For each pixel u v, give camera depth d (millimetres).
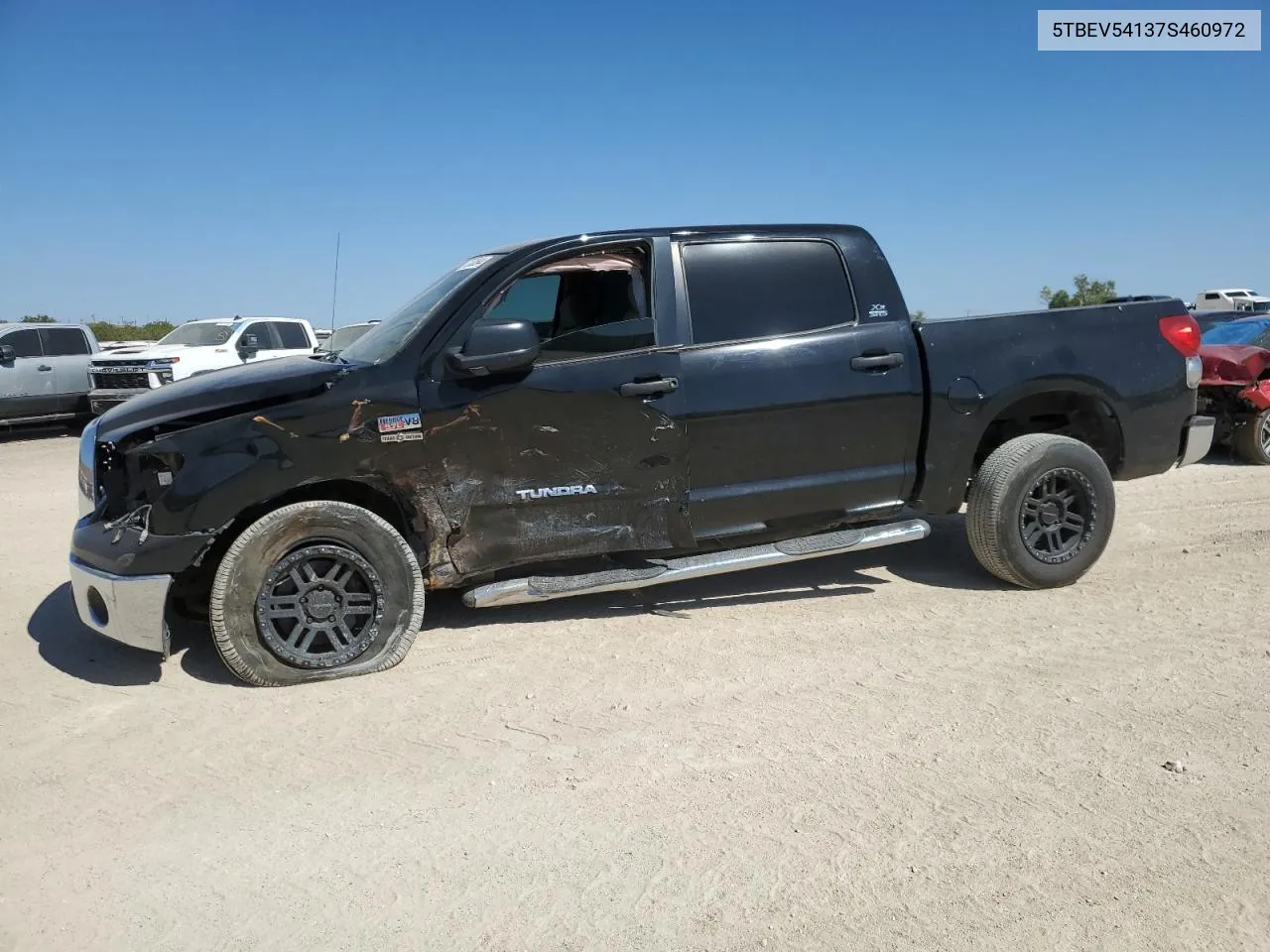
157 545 4160
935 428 5430
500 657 4684
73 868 2986
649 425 4867
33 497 9742
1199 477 9500
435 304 4785
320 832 3168
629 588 5082
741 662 4590
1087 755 3613
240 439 4242
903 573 6133
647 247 5012
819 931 2623
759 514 5180
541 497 4746
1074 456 5562
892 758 3605
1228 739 3730
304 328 18547
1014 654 4656
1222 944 2564
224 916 2740
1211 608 5297
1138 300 6098
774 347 5117
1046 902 2740
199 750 3770
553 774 3529
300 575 4359
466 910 2746
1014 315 5648
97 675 4551
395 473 4484
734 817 3207
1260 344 10570
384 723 3979
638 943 2586
